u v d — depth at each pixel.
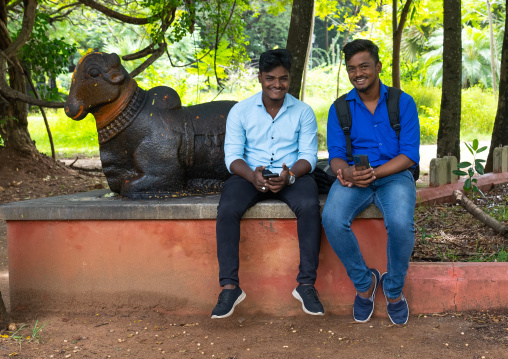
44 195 8.48
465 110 20.09
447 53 7.93
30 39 9.53
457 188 6.92
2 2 9.21
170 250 3.65
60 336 3.30
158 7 7.83
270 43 35.81
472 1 22.08
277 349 3.08
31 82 9.76
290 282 3.59
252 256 3.59
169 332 3.38
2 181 8.94
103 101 3.76
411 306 3.55
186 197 3.85
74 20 20.92
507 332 3.17
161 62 21.48
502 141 8.20
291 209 3.40
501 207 6.22
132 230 3.66
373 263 3.53
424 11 13.71
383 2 14.55
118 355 3.03
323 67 28.45
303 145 3.59
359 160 3.17
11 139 9.53
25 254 3.76
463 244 4.92
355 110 3.41
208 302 3.66
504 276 3.51
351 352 3.00
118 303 3.71
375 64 3.30
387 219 3.19
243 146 3.63
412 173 3.45
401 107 3.33
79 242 3.71
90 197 4.02
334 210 3.23
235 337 3.28
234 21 8.09
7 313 3.48
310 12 5.77
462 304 3.53
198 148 3.95
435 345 3.04
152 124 3.84
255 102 3.59
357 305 3.45
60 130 20.23
